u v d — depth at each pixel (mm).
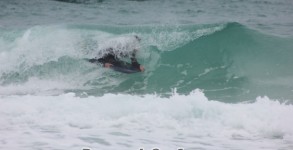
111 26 51594
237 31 50938
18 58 46750
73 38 49031
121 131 25984
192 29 50656
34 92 40594
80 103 31719
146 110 29703
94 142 23578
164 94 39969
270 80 42031
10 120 27844
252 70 44594
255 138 25078
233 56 47312
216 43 49125
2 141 23391
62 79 44719
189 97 31203
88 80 44062
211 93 39875
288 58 46062
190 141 24359
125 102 31422
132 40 46625
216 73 44656
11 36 52000
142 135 25266
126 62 45500
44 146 22531
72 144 23062
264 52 47562
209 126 27219
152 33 50000
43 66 46062
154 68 46125
